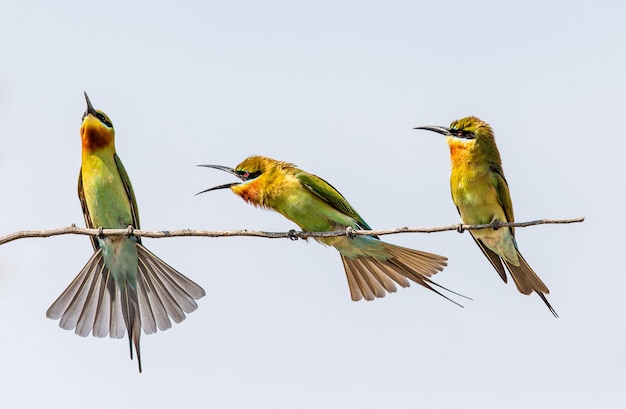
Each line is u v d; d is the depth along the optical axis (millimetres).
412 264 10258
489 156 10875
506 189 10883
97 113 10531
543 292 10891
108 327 10133
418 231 9000
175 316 10211
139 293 10305
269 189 10594
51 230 9125
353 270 10812
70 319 10016
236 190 10828
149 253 10250
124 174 10633
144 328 10164
